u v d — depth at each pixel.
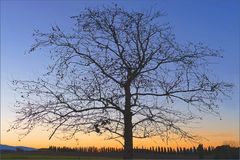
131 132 21.98
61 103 21.44
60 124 21.42
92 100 21.64
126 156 21.86
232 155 21.89
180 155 22.03
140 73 22.33
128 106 22.05
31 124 21.23
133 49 22.31
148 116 22.00
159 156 22.12
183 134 21.97
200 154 22.06
